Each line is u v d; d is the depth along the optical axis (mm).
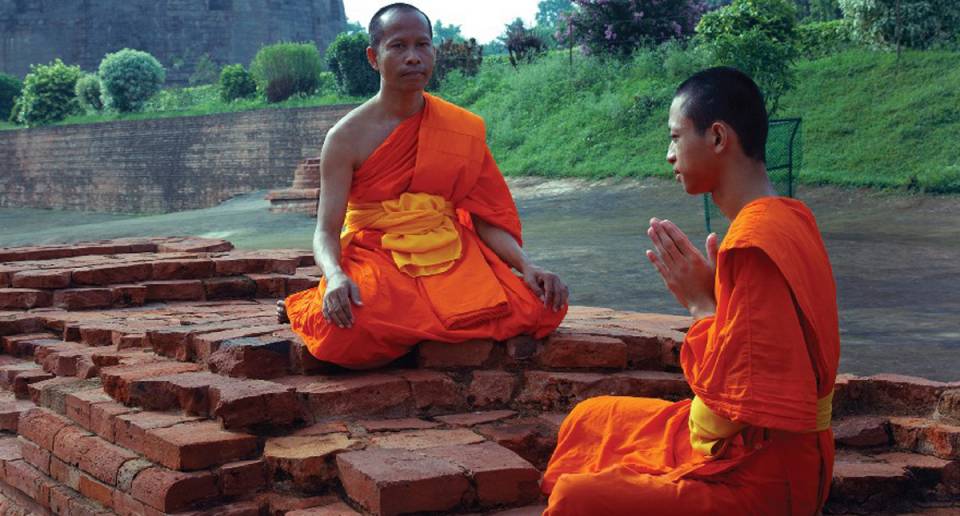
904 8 21781
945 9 21906
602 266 11219
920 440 3479
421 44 3867
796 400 2150
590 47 27047
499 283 3869
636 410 2691
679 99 2451
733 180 2406
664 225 2570
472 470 2928
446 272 3854
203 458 3195
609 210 18188
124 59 37906
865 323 7340
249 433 3332
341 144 3869
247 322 4613
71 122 36906
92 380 4441
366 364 3773
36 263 7250
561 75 26719
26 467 4160
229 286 6879
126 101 37875
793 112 20797
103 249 8352
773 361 2170
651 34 26406
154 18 52875
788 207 2301
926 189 16547
